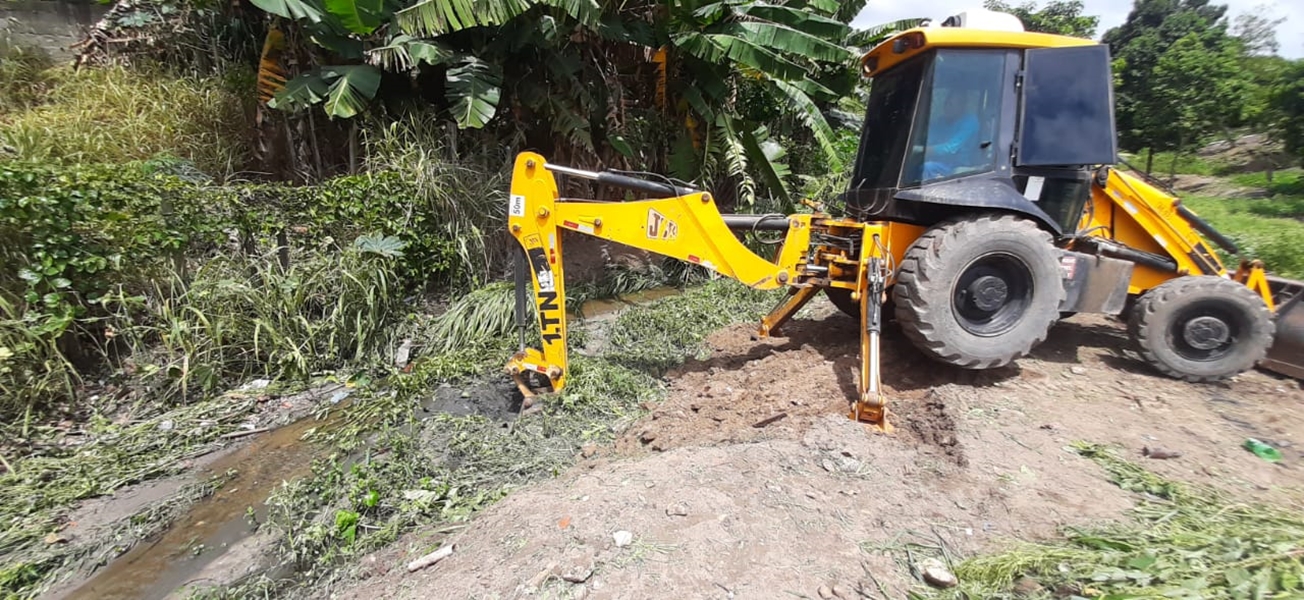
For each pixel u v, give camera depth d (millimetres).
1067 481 2592
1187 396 3576
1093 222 4176
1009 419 3096
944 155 3549
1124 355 4215
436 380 4121
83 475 3111
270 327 4137
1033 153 3520
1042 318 3443
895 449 2867
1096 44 3490
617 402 3812
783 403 3523
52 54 7176
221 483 3086
